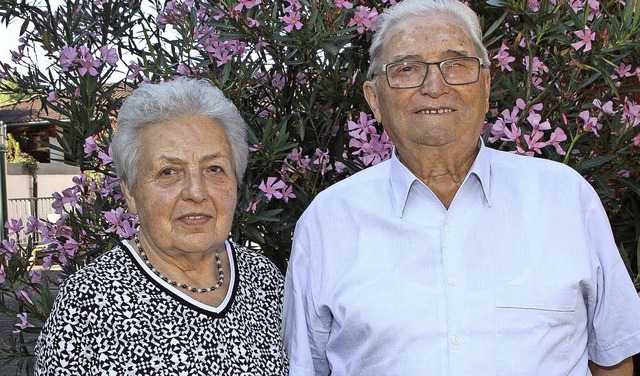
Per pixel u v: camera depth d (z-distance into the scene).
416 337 1.89
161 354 1.70
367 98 2.15
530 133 2.56
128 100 1.79
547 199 1.95
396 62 1.95
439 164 1.98
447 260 1.92
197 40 2.98
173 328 1.73
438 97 1.90
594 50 2.55
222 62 2.88
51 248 3.14
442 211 1.97
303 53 2.80
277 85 3.01
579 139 2.71
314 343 2.10
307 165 2.83
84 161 3.00
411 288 1.92
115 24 3.54
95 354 1.65
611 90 2.73
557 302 1.87
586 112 2.45
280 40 2.75
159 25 3.23
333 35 2.71
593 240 1.95
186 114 1.78
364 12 2.77
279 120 3.03
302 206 2.92
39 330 2.99
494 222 1.94
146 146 1.76
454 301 1.88
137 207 1.82
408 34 1.94
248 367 1.82
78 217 3.06
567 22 2.65
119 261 1.77
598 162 2.51
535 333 1.85
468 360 1.85
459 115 1.92
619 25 2.60
